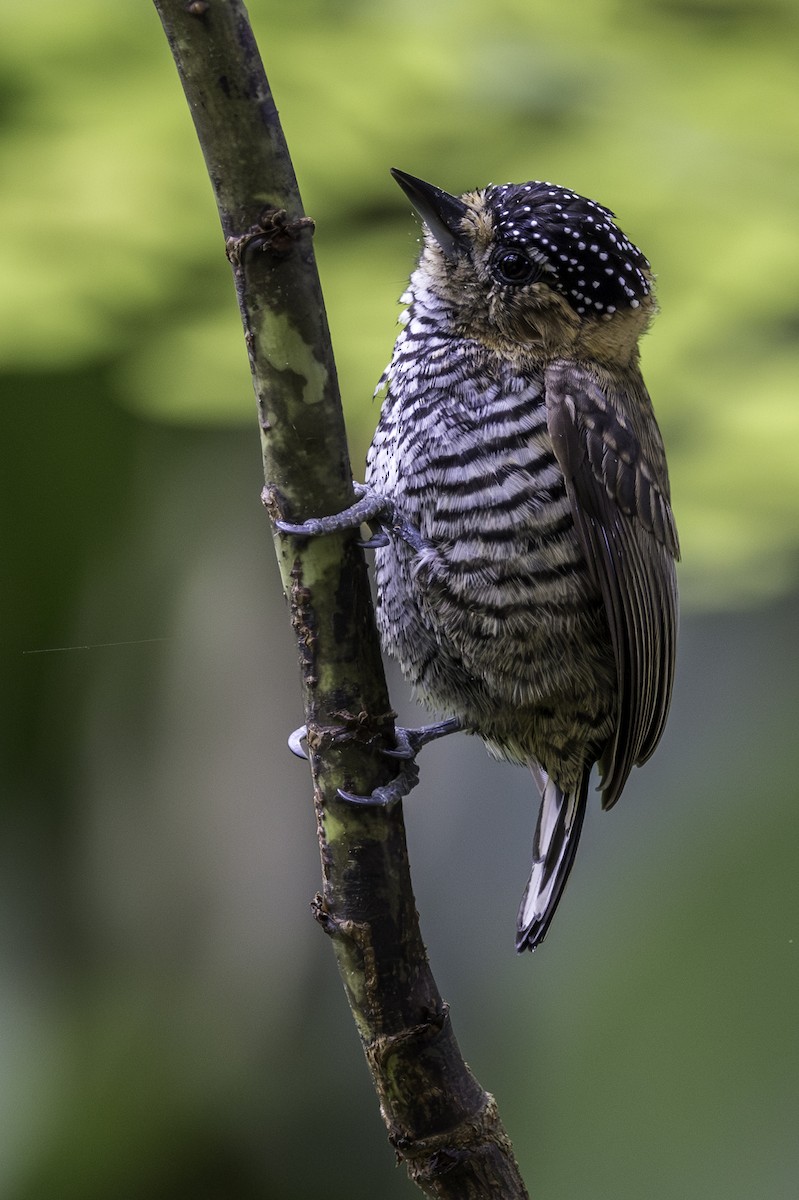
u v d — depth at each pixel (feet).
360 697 19.81
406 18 37.40
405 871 20.30
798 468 34.42
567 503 24.48
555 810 26.37
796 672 48.52
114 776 49.16
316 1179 46.55
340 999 48.06
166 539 47.96
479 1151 20.53
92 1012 48.32
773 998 40.78
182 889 48.60
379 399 34.40
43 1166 45.75
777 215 35.94
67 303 34.32
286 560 19.48
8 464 45.91
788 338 35.78
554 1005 43.88
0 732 48.78
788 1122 39.45
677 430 35.17
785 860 42.88
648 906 43.57
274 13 36.70
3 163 35.09
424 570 24.53
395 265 35.70
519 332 24.90
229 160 17.89
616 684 25.61
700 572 34.81
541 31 37.86
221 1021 47.91
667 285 35.55
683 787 46.91
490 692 25.43
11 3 35.22
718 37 38.68
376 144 36.29
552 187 25.58
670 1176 39.75
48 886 49.24
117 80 35.58
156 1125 46.37
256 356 18.67
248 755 48.42
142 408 34.63
